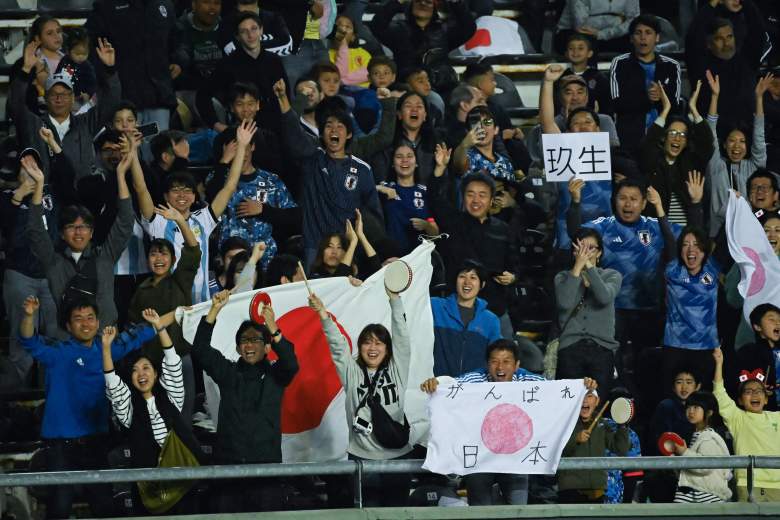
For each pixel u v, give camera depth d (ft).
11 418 147.84
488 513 123.34
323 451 135.44
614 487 134.92
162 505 126.93
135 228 152.46
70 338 135.64
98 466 133.49
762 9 202.59
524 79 199.11
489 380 128.88
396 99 164.35
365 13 206.39
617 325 155.53
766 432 138.10
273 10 184.65
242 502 125.80
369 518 121.49
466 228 153.58
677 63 181.06
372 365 128.36
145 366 127.13
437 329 142.00
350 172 157.99
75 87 169.89
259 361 125.80
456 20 189.57
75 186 160.15
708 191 167.84
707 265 152.15
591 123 164.86
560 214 159.74
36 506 138.92
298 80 170.19
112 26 174.91
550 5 206.39
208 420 144.36
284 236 158.81
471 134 160.56
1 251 162.91
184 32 183.52
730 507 125.18
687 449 136.56
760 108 174.29
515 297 158.10
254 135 161.48
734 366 149.89
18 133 163.63
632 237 156.04
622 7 199.00
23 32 198.80
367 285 140.36
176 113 181.27
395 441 128.36
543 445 122.83
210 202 156.97
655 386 153.89
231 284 145.38
